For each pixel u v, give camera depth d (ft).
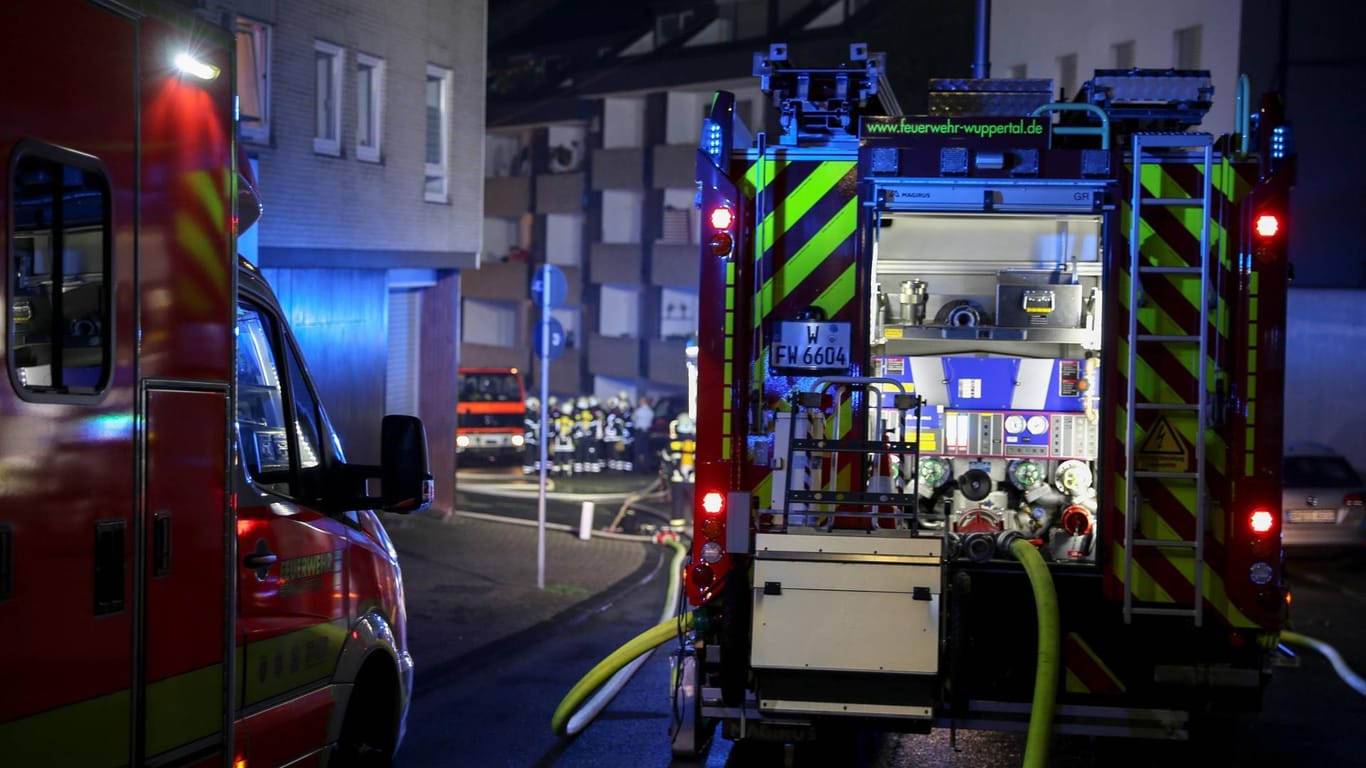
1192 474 21.06
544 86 162.09
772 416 22.06
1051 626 20.42
